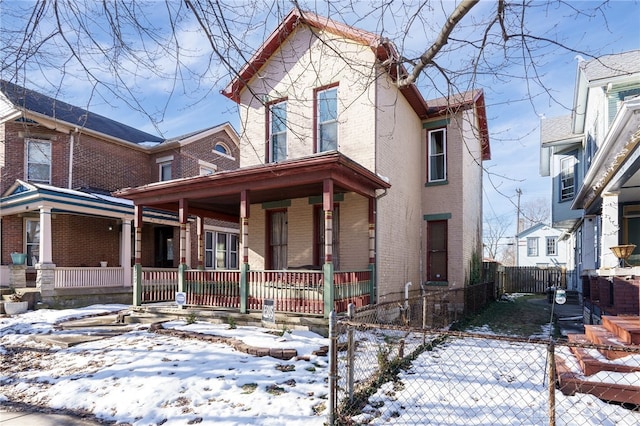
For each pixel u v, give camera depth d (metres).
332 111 10.80
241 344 6.84
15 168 14.66
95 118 19.22
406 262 11.86
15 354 7.43
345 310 8.46
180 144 18.16
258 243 11.94
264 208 11.84
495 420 4.05
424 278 13.06
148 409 4.55
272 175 8.62
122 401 4.80
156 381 5.29
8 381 5.91
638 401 4.39
